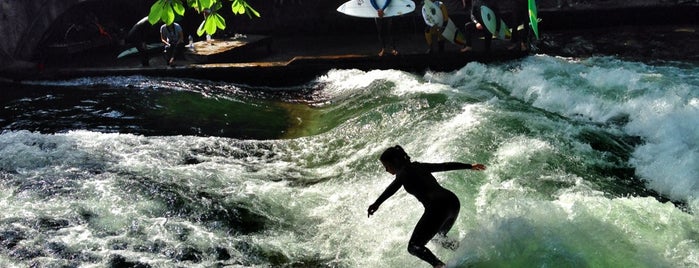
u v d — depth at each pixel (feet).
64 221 23.71
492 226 20.02
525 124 31.07
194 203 25.21
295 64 45.06
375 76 42.19
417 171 19.40
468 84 40.75
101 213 24.38
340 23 58.80
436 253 20.06
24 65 50.06
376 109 35.12
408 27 56.49
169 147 32.14
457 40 44.55
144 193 26.08
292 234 22.98
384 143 30.76
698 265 18.37
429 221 18.62
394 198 24.57
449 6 58.65
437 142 29.17
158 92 42.52
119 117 37.88
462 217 22.22
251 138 33.99
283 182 27.76
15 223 23.43
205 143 32.76
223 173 28.45
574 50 48.39
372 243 21.80
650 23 55.98
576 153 27.94
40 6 51.29
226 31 54.80
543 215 20.63
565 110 34.50
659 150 27.48
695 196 24.06
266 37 52.54
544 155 27.30
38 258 20.88
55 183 27.27
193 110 38.91
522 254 18.74
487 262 18.74
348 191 26.27
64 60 52.47
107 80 45.85
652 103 31.58
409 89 38.22
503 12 55.21
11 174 28.48
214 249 21.74
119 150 31.65
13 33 50.65
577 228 19.77
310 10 59.47
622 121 31.96
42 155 30.68
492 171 25.84
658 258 18.42
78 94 42.91
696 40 49.39
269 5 60.18
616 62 43.27
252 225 23.62
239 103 40.57
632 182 25.85
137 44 46.85
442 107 34.35
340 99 39.78
